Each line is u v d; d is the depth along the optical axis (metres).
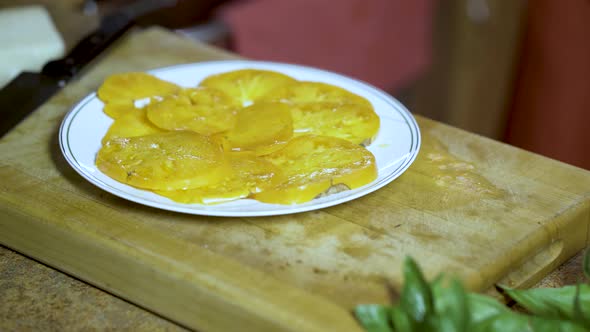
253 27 1.56
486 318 0.72
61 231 0.81
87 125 0.90
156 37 1.14
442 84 2.09
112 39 1.11
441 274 0.73
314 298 0.74
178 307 0.78
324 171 0.82
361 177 0.82
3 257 0.84
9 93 0.99
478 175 0.87
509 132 1.71
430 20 1.93
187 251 0.78
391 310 0.72
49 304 0.80
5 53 1.06
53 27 1.10
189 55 1.11
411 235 0.80
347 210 0.83
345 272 0.77
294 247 0.79
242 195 0.81
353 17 1.72
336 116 0.90
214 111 0.90
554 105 1.58
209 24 1.50
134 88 0.95
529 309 0.75
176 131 0.86
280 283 0.75
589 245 0.86
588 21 1.46
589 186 0.86
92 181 0.82
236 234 0.80
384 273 0.76
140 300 0.79
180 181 0.81
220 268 0.77
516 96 1.66
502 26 1.99
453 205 0.83
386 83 1.88
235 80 0.96
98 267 0.80
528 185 0.86
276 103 0.91
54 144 0.92
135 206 0.83
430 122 0.95
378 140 0.88
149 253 0.78
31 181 0.86
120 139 0.86
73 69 1.03
